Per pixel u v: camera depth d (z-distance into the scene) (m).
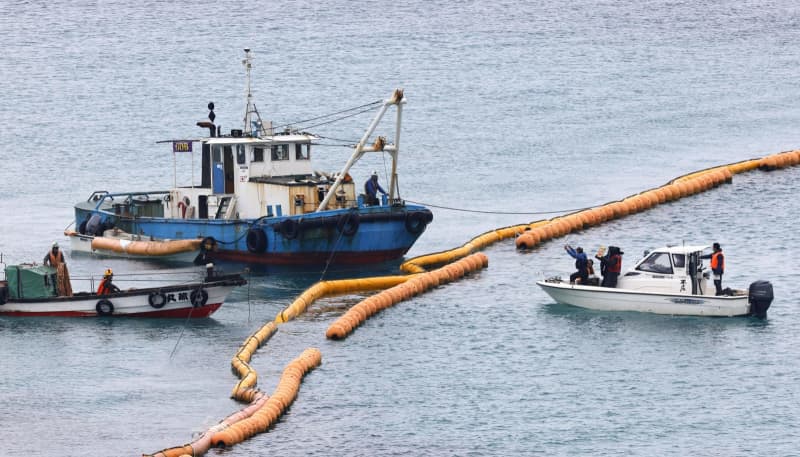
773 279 153.62
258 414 108.56
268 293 146.88
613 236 175.88
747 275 155.62
